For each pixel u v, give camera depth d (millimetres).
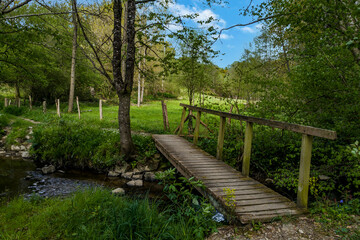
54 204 4586
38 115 15273
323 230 2930
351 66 4645
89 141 8805
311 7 4480
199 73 10180
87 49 12602
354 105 4512
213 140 8227
